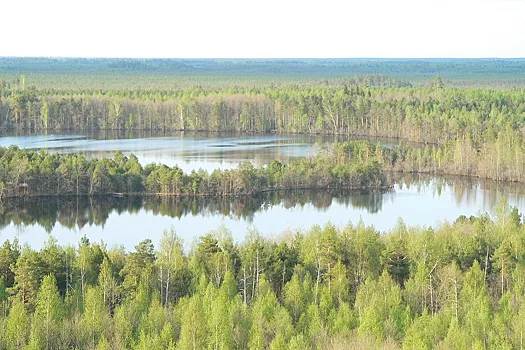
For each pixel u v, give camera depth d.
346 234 120.25
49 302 94.12
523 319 91.50
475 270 108.56
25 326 90.31
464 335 87.62
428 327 92.19
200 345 87.31
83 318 93.25
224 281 104.00
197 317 89.12
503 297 101.19
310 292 103.81
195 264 110.81
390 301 98.94
